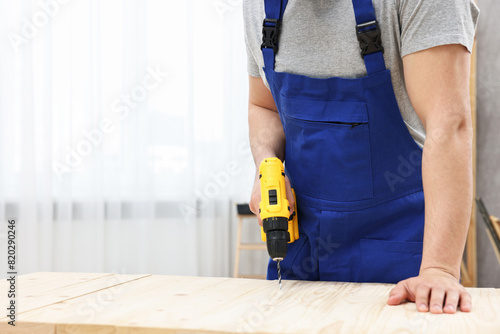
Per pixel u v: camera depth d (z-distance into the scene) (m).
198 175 3.46
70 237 3.13
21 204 3.02
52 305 0.80
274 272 1.18
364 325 0.64
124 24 3.27
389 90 1.00
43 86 3.08
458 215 0.85
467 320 0.67
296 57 1.06
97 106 3.19
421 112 0.92
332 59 1.03
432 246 0.85
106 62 3.25
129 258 3.30
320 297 0.85
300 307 0.76
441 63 0.86
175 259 3.39
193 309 0.75
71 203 3.14
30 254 3.01
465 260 3.32
